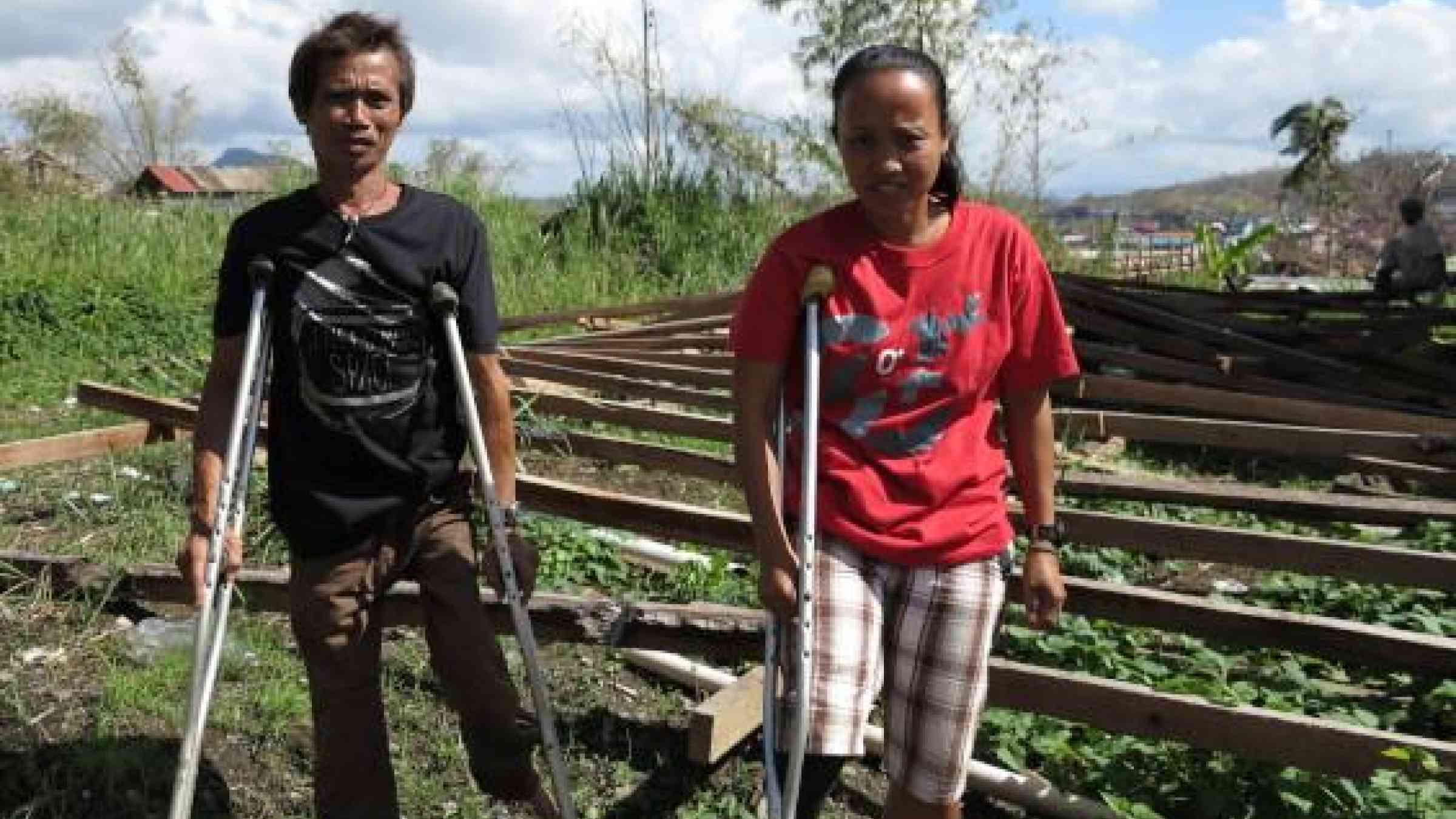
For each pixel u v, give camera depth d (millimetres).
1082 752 4051
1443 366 9109
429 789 3980
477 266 3195
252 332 2994
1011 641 4688
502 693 3213
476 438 3111
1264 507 5512
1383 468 6512
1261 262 22719
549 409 7535
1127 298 10406
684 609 4402
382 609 3258
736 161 15312
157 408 7098
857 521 2734
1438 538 5652
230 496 2965
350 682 3203
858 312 2709
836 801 3973
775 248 2785
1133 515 6480
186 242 13594
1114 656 4555
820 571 2729
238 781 4000
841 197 15391
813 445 2684
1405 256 14617
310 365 3078
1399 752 3574
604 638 4398
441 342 3174
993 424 2881
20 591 5090
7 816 3768
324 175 3098
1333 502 5418
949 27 16031
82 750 3977
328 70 3002
